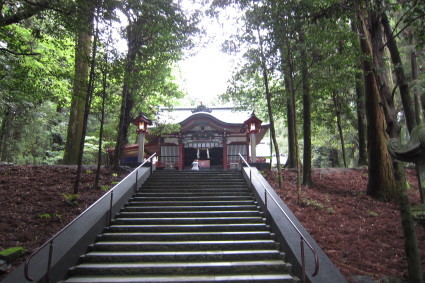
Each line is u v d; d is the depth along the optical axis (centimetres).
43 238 629
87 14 789
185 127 1919
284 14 831
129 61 1050
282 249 600
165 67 1307
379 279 509
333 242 651
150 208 804
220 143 1988
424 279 461
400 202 454
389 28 684
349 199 987
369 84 1028
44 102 1667
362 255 600
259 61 978
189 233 652
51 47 1255
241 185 1026
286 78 1138
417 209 443
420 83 948
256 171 1129
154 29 1034
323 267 502
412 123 696
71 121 1427
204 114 1875
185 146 1997
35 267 473
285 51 951
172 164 1966
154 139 2044
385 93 523
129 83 1048
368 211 871
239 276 506
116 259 557
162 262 554
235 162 1955
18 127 1638
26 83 962
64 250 525
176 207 806
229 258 562
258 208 806
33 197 865
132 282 480
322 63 922
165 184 1048
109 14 799
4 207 774
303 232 624
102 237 641
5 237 617
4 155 1734
